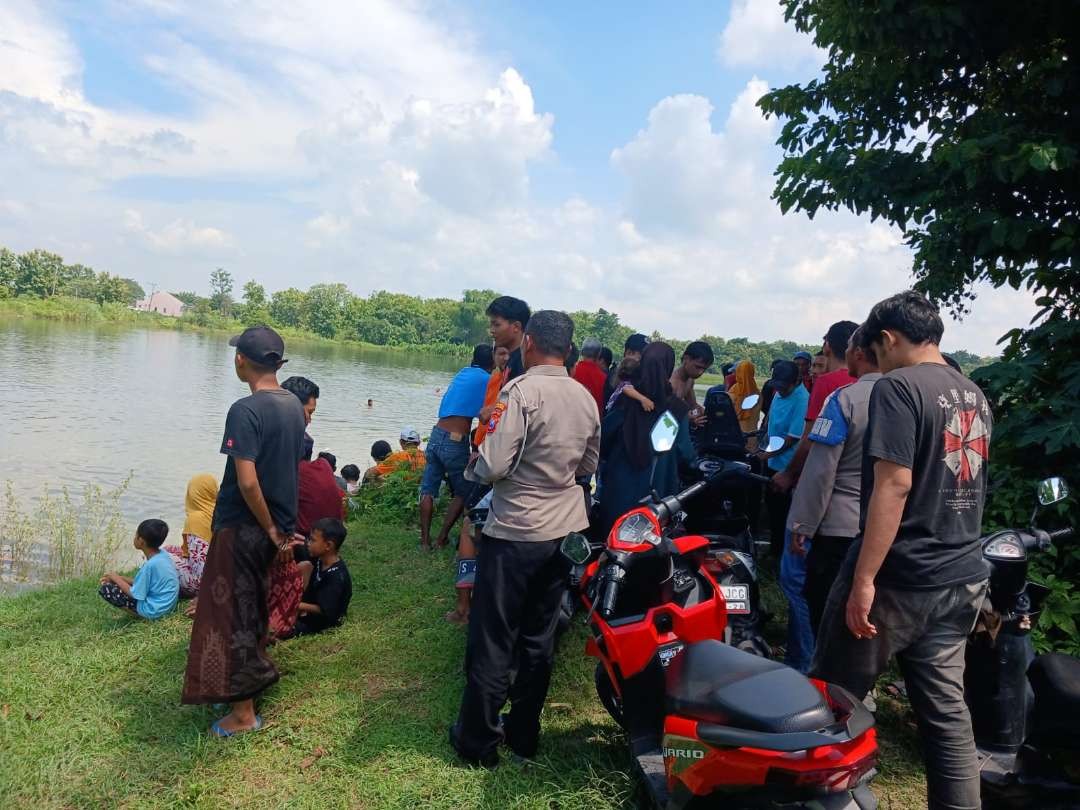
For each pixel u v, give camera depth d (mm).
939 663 2732
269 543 3779
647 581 3256
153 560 5324
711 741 2408
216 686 3645
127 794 3258
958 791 2695
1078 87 5727
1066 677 3021
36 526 9914
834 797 2275
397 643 4719
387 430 22797
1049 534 3406
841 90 7480
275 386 3941
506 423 3332
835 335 4570
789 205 7445
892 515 2645
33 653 4629
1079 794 2996
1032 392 5066
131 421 20656
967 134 6605
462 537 5098
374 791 3260
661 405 4969
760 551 6906
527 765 3457
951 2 5691
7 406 22047
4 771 3326
